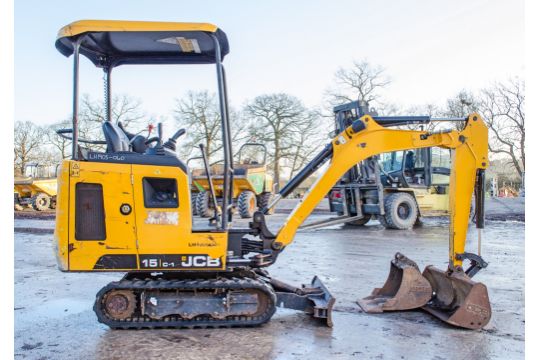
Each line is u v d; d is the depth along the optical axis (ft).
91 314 15.05
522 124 102.37
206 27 13.08
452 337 12.66
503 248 28.84
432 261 24.11
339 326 13.60
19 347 11.97
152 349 11.73
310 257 25.89
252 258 13.92
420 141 15.21
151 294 13.15
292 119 111.86
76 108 13.12
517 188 103.35
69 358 11.20
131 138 16.24
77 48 13.15
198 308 13.12
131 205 13.03
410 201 40.55
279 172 112.47
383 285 17.87
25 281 20.30
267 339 12.46
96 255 12.97
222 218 13.50
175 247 13.16
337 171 15.06
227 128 14.37
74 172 12.92
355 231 39.27
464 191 14.98
